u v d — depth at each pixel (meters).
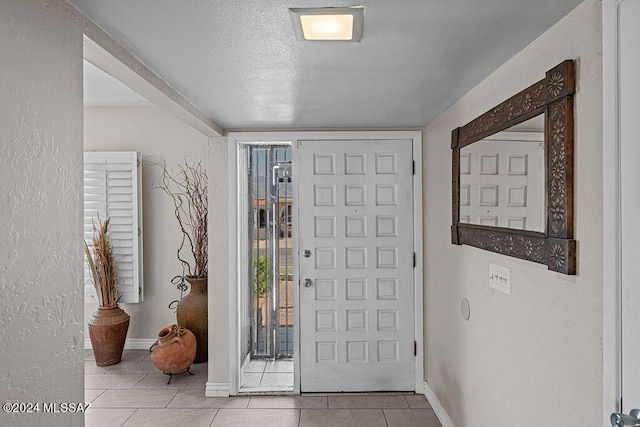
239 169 4.12
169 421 3.51
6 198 1.21
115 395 4.01
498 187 2.29
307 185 4.06
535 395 1.98
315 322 4.07
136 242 5.07
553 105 1.76
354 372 4.07
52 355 1.41
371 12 1.65
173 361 4.24
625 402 1.28
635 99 1.23
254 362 4.44
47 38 1.40
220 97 2.90
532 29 1.82
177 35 1.85
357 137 4.04
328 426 3.43
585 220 1.60
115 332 4.73
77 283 1.54
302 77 2.46
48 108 1.40
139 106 5.21
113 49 1.90
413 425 3.44
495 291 2.42
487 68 2.33
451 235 3.16
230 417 3.58
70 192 1.51
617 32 1.30
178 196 5.21
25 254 1.29
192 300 4.83
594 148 1.54
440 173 3.51
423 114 3.49
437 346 3.65
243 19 1.71
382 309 4.07
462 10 1.64
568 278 1.72
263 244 4.44
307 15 1.65
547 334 1.88
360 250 4.07
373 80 2.53
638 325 1.23
